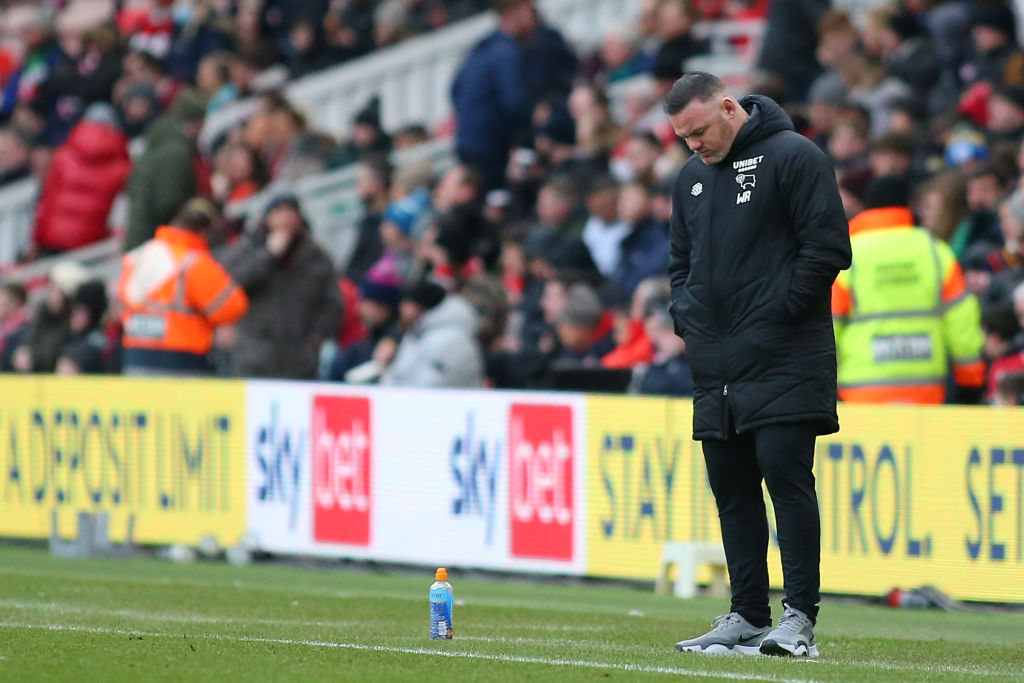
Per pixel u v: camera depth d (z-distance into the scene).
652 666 21.11
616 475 36.16
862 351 34.12
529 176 52.69
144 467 42.94
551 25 58.28
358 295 50.62
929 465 32.62
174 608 28.88
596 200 47.94
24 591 31.62
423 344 40.38
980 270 38.38
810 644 22.69
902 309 33.78
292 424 40.69
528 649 22.98
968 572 32.25
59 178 63.84
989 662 22.97
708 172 23.06
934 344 33.78
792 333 22.58
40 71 80.12
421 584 36.06
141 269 43.31
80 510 43.88
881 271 33.91
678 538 35.31
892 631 28.33
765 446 22.69
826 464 33.84
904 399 33.81
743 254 22.67
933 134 47.09
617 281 45.34
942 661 22.95
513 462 37.53
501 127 56.03
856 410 33.47
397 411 39.09
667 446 35.47
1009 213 37.28
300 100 67.69
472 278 42.59
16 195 70.25
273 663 20.77
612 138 52.38
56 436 44.47
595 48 62.75
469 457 38.16
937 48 49.97
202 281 42.97
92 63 73.81
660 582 34.88
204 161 52.56
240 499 41.47
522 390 40.81
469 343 40.34
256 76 68.75
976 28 48.78
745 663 21.55
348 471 39.84
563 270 44.16
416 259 48.41
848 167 44.81
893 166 41.50
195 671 20.02
